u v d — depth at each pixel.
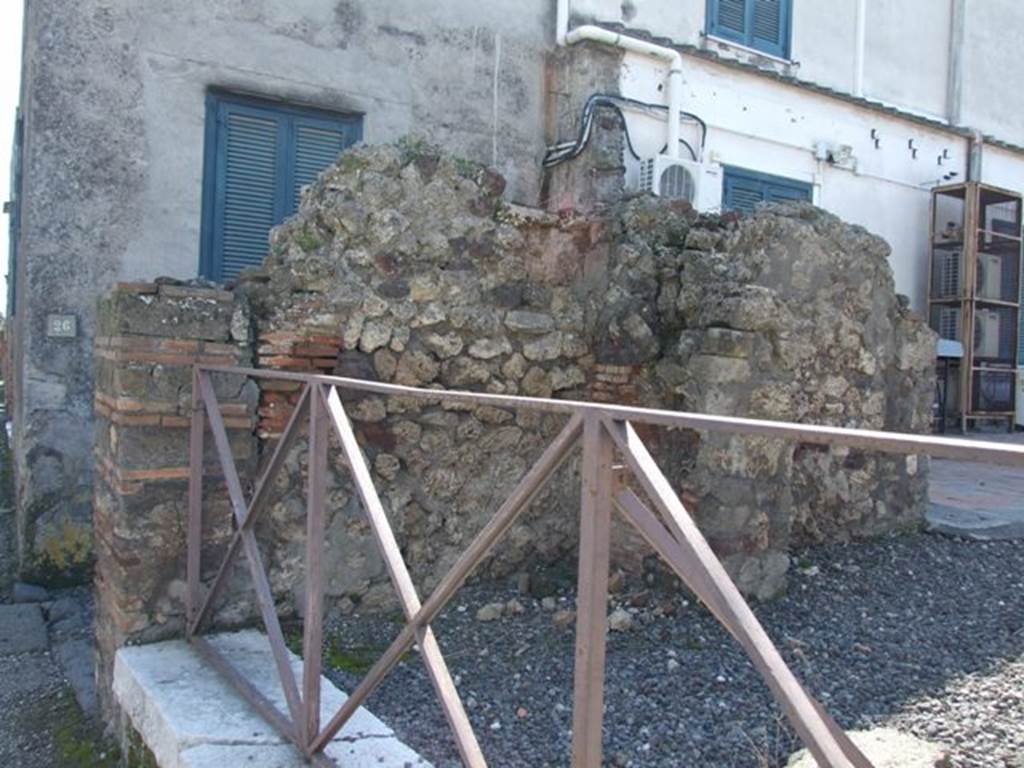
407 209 4.05
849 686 3.20
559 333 4.44
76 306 5.74
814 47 9.18
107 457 3.67
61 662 4.51
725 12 8.58
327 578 3.84
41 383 5.62
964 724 2.92
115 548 3.47
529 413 4.36
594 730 1.63
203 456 3.47
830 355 4.50
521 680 3.27
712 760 2.72
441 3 7.26
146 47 5.99
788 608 3.93
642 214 4.40
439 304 4.11
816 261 4.42
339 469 3.86
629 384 4.38
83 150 5.77
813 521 4.66
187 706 2.90
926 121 9.81
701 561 1.45
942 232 10.11
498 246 4.29
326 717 2.88
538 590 4.14
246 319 3.60
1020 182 10.97
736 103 8.42
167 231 6.08
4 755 3.59
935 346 5.16
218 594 3.35
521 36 7.68
